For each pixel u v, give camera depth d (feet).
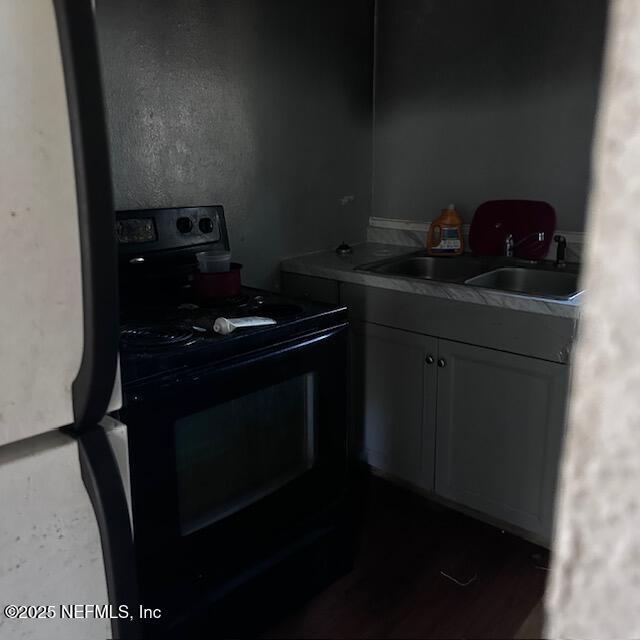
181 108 6.93
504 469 6.90
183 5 6.76
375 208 9.83
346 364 6.16
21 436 2.11
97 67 1.98
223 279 6.22
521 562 6.85
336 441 6.20
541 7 7.59
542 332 6.27
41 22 1.88
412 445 7.72
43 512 2.24
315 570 6.23
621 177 0.77
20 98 1.88
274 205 8.23
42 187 1.98
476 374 6.90
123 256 6.27
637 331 0.78
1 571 2.19
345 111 9.03
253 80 7.64
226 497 5.27
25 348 2.06
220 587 5.27
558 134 7.74
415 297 7.24
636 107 0.75
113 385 2.27
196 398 4.80
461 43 8.38
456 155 8.75
